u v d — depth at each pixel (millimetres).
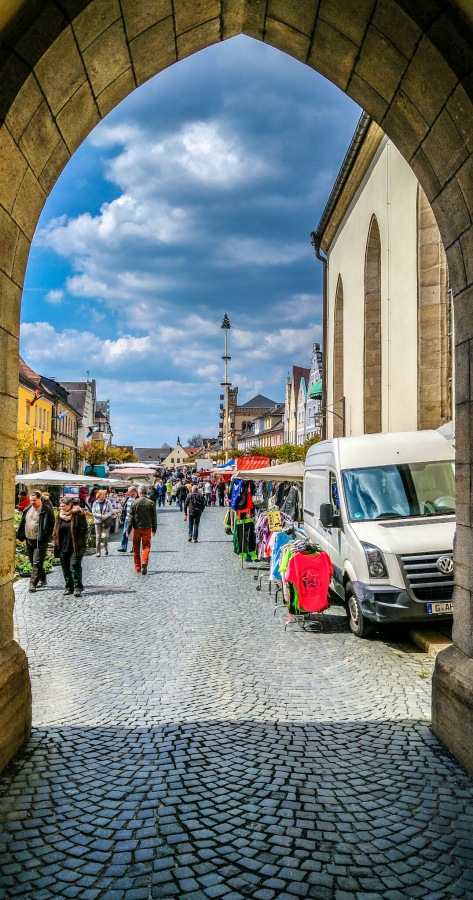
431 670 6910
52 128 4609
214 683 6449
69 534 12070
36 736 4980
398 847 3422
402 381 17672
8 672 4562
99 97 5047
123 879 3152
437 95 4375
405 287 17234
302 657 7508
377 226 21016
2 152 4004
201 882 3129
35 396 43281
